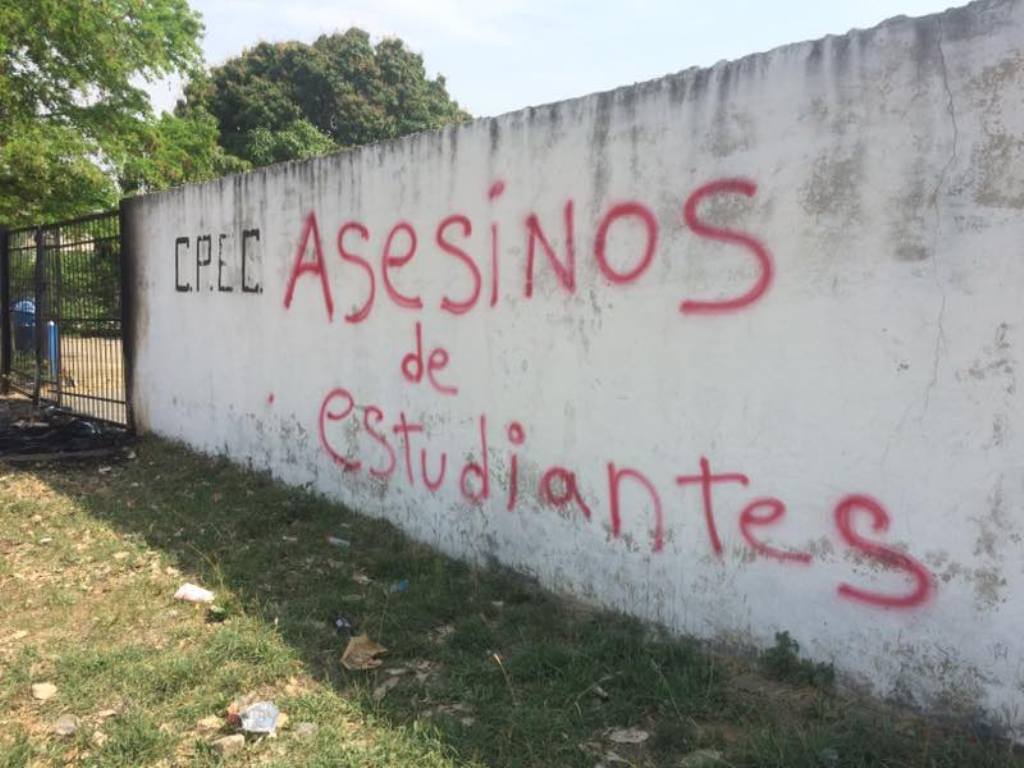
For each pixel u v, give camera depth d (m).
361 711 3.06
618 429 3.74
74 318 9.41
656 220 3.51
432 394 4.80
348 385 5.50
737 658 3.33
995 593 2.62
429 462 4.86
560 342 3.99
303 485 5.98
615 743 2.82
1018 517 2.56
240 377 6.70
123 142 15.73
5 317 11.16
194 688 3.27
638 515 3.69
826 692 3.01
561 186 3.92
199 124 18.31
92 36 14.46
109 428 8.74
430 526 4.88
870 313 2.85
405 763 2.73
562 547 4.06
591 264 3.80
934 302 2.70
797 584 3.12
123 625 3.88
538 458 4.16
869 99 2.81
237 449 6.81
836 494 2.98
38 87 14.38
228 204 6.68
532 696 3.11
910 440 2.78
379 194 5.09
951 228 2.65
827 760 2.55
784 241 3.07
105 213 8.63
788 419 3.11
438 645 3.60
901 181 2.75
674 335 3.48
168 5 16.55
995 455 2.60
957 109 2.62
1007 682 2.60
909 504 2.80
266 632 3.71
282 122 29.09
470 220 4.44
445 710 3.07
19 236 10.67
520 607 3.95
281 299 6.13
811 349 3.02
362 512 5.44
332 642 3.65
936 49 2.65
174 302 7.61
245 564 4.60
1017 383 2.54
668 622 3.58
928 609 2.77
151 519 5.50
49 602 4.14
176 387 7.70
